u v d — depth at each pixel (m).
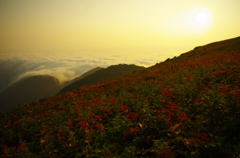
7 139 7.14
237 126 4.47
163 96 7.70
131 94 10.30
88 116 7.23
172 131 4.58
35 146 5.97
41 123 8.38
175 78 12.02
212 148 3.91
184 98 7.20
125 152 4.38
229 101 5.51
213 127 4.82
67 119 8.38
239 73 9.03
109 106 8.84
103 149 4.67
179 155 4.19
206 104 5.67
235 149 3.52
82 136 6.02
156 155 4.18
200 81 9.76
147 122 5.84
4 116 12.01
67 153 5.11
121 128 5.79
